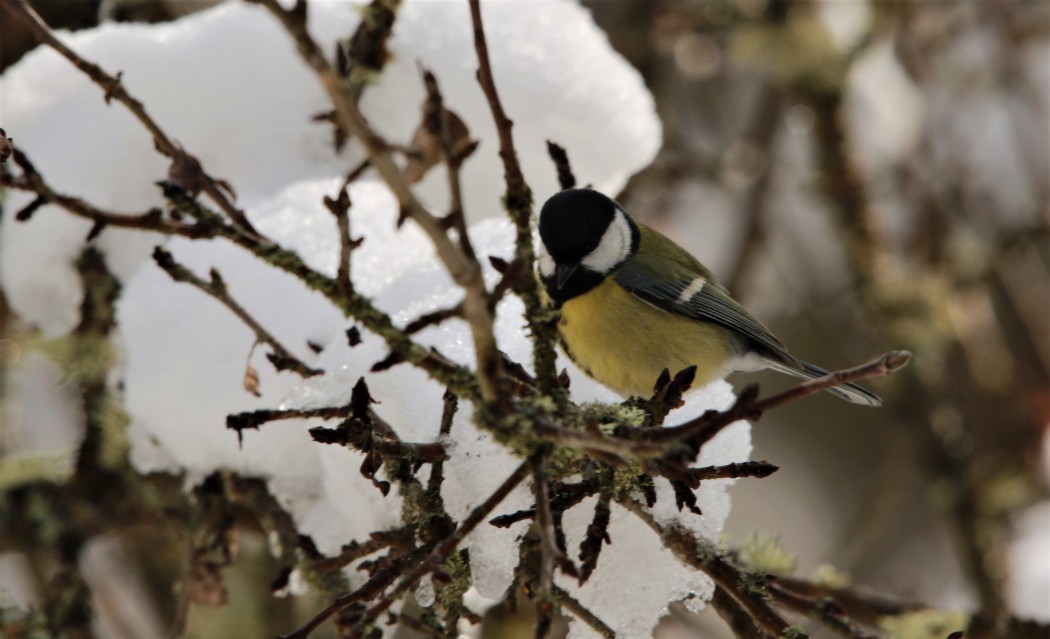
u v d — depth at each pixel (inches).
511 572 215.9
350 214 272.5
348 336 203.3
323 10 302.4
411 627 228.8
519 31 303.3
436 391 223.0
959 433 475.8
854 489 681.6
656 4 485.4
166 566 399.5
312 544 249.4
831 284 598.5
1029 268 558.6
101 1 352.5
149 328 268.4
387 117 292.0
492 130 293.7
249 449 263.0
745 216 535.2
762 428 697.6
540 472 176.6
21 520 337.1
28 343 336.5
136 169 288.5
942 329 482.9
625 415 202.2
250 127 292.0
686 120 589.0
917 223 506.3
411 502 206.1
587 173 311.0
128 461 320.8
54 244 286.2
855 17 548.7
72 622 328.8
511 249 260.4
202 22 305.0
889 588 545.6
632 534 226.5
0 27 343.6
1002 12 522.3
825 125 483.2
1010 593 457.7
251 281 266.1
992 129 551.5
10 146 203.9
